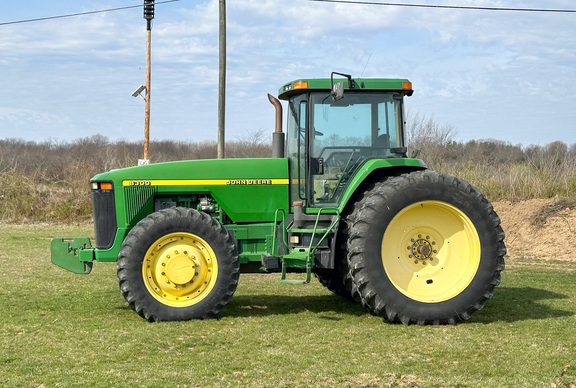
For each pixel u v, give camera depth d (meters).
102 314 6.97
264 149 17.22
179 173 7.19
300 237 6.98
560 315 6.93
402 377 4.79
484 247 6.63
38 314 6.95
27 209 18.31
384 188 6.60
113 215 7.09
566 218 13.30
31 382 4.63
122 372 4.85
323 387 4.57
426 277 6.69
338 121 7.07
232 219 7.23
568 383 4.71
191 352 5.44
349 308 7.43
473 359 5.26
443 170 16.64
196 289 6.71
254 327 6.34
